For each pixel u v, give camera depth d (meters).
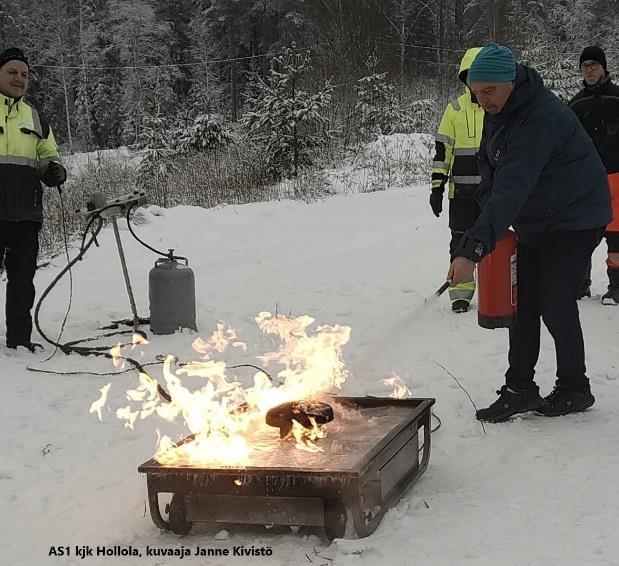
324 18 31.39
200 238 12.05
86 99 42.22
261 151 20.11
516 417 4.37
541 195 4.13
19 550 3.09
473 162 6.96
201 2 43.56
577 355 4.35
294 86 20.64
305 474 2.83
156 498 3.05
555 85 24.34
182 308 6.70
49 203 13.72
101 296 8.39
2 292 8.73
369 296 7.96
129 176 19.23
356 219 13.39
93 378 5.54
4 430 4.55
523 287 4.33
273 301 7.88
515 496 3.31
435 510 3.20
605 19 37.62
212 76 43.69
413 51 37.59
